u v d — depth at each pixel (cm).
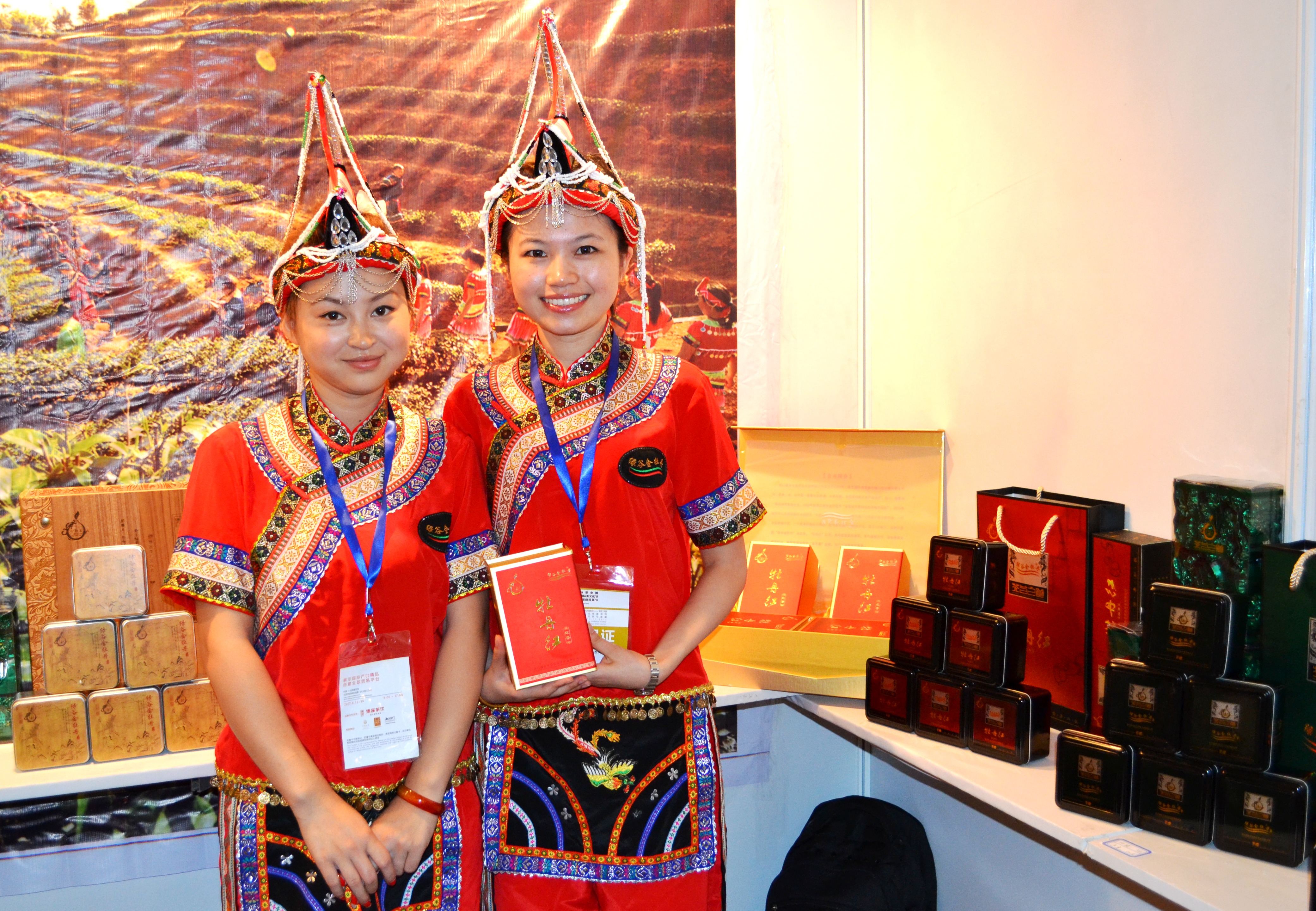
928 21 220
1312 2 136
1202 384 156
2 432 196
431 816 135
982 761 170
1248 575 141
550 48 157
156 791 202
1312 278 138
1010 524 184
